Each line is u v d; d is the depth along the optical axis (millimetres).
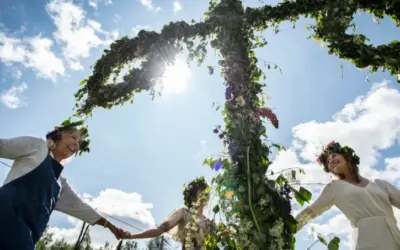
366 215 2170
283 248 1739
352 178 2500
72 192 2582
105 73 3115
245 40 2824
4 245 1653
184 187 2791
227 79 2477
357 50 2879
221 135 2180
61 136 2314
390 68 2904
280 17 3133
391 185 2355
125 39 3203
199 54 3043
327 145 2727
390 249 2010
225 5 3047
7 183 1865
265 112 2240
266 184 1904
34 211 1876
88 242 20281
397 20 3047
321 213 2320
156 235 2475
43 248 21562
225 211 1894
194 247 2236
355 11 3062
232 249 1774
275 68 2764
